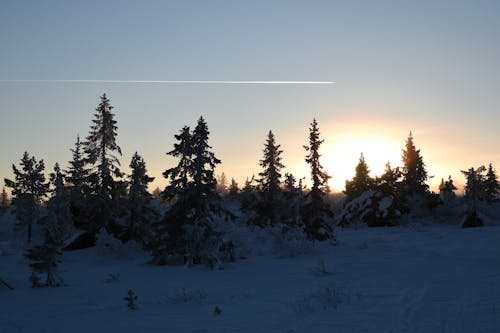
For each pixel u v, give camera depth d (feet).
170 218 93.09
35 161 197.36
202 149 92.99
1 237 213.25
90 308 42.34
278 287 50.57
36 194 193.77
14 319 37.06
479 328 26.43
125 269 84.79
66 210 128.57
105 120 128.36
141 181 126.62
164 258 93.15
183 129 95.50
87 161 126.11
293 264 79.15
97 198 125.08
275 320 31.68
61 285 61.82
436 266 61.21
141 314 37.42
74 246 123.03
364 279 51.55
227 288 52.70
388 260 73.20
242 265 83.30
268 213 153.17
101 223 124.57
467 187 228.02
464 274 51.52
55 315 38.75
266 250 100.83
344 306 35.09
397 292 40.57
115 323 33.83
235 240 97.76
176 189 93.50
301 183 161.27
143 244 112.06
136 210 124.06
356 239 132.57
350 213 221.25
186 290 52.16
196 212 91.09
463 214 231.71
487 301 34.30
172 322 33.04
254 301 41.22
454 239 113.91
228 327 30.17
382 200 216.33
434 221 232.53
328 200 308.60
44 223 64.39
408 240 118.52
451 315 29.94
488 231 141.90
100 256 106.11
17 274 76.07
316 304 36.78
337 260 78.79
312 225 127.34
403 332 26.17
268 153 160.35
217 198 93.45
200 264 87.45
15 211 196.85
